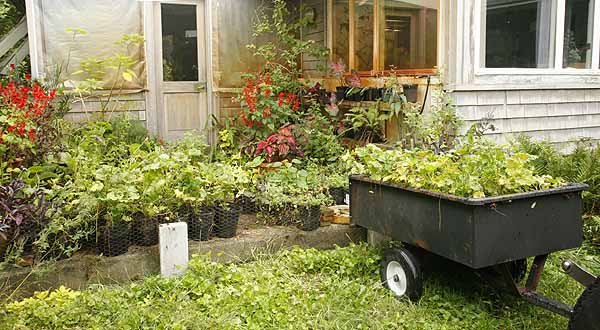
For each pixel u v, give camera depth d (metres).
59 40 5.89
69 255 3.21
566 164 4.76
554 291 3.34
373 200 3.38
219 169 4.05
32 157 4.19
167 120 6.65
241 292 3.18
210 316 2.95
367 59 6.05
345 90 6.25
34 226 3.16
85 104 6.07
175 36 6.59
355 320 2.98
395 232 3.22
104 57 6.14
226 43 6.72
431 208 2.93
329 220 4.15
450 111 4.87
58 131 4.65
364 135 5.86
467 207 2.69
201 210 3.74
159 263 3.49
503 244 2.74
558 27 5.47
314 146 5.50
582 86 5.75
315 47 6.80
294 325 2.91
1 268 2.98
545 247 2.87
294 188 4.20
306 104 6.41
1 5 5.98
